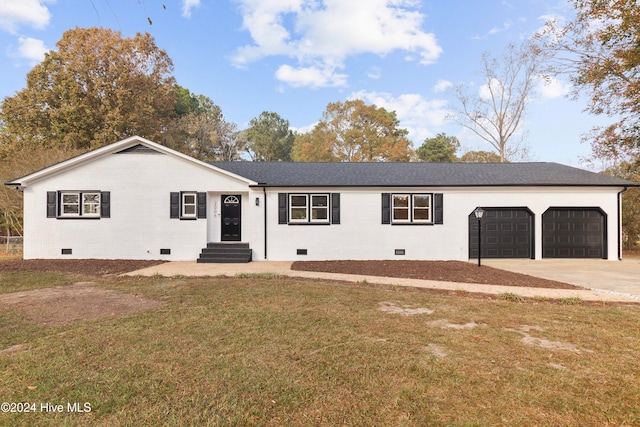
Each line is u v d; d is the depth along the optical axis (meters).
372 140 35.09
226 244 13.52
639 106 14.59
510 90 26.17
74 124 23.44
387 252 13.76
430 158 40.56
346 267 11.57
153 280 8.75
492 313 5.76
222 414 2.70
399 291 7.65
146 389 3.09
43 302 6.38
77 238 13.21
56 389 3.09
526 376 3.40
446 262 12.93
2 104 23.05
